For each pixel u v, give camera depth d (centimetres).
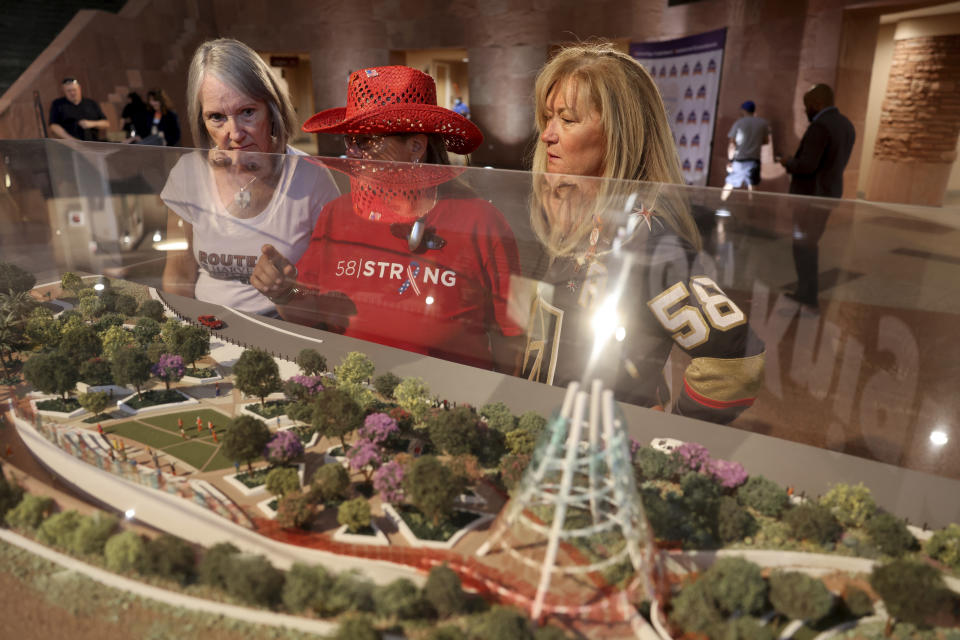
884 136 1236
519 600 113
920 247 117
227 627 113
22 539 136
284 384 183
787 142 966
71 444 164
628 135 161
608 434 114
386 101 197
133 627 115
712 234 132
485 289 164
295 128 249
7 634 115
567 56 170
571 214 150
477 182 164
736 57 1011
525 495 121
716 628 109
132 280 223
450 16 1445
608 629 108
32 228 228
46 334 210
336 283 183
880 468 132
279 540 130
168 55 1597
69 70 1366
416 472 136
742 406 139
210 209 199
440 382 172
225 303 208
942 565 124
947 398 118
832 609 117
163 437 169
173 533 137
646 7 1171
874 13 876
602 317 145
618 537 116
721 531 131
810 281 124
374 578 123
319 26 1609
